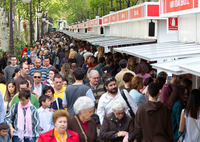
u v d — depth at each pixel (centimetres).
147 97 909
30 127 765
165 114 658
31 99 870
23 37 6269
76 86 819
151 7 1554
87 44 2927
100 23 3056
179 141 741
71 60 1836
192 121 695
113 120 663
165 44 1284
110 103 781
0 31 3422
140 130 663
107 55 1603
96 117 715
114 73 1304
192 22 1298
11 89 932
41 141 584
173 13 1315
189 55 880
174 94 763
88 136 619
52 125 830
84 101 610
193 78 1070
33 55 2583
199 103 685
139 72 1105
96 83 941
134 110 782
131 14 1853
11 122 769
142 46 1234
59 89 986
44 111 826
